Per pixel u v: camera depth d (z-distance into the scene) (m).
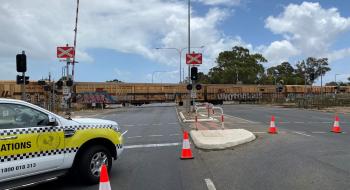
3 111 6.93
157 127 23.36
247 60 136.38
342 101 54.34
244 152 12.53
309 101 55.81
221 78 135.00
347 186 7.86
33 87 54.38
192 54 33.94
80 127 8.16
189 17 37.88
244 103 78.12
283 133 18.17
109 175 9.34
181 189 7.95
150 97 69.56
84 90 65.00
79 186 8.27
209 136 15.58
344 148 13.15
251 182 8.38
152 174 9.48
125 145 15.10
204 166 10.39
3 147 6.75
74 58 32.81
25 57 17.31
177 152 13.06
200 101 74.44
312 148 13.17
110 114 43.03
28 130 7.16
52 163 7.51
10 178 6.84
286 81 151.62
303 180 8.42
